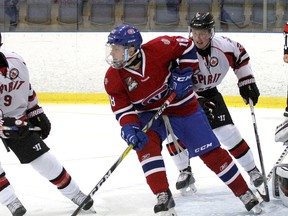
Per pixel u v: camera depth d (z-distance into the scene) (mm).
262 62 23438
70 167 15242
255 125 12305
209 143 10711
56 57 24516
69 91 24562
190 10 25141
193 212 11414
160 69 10297
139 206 11977
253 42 23531
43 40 24531
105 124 20469
